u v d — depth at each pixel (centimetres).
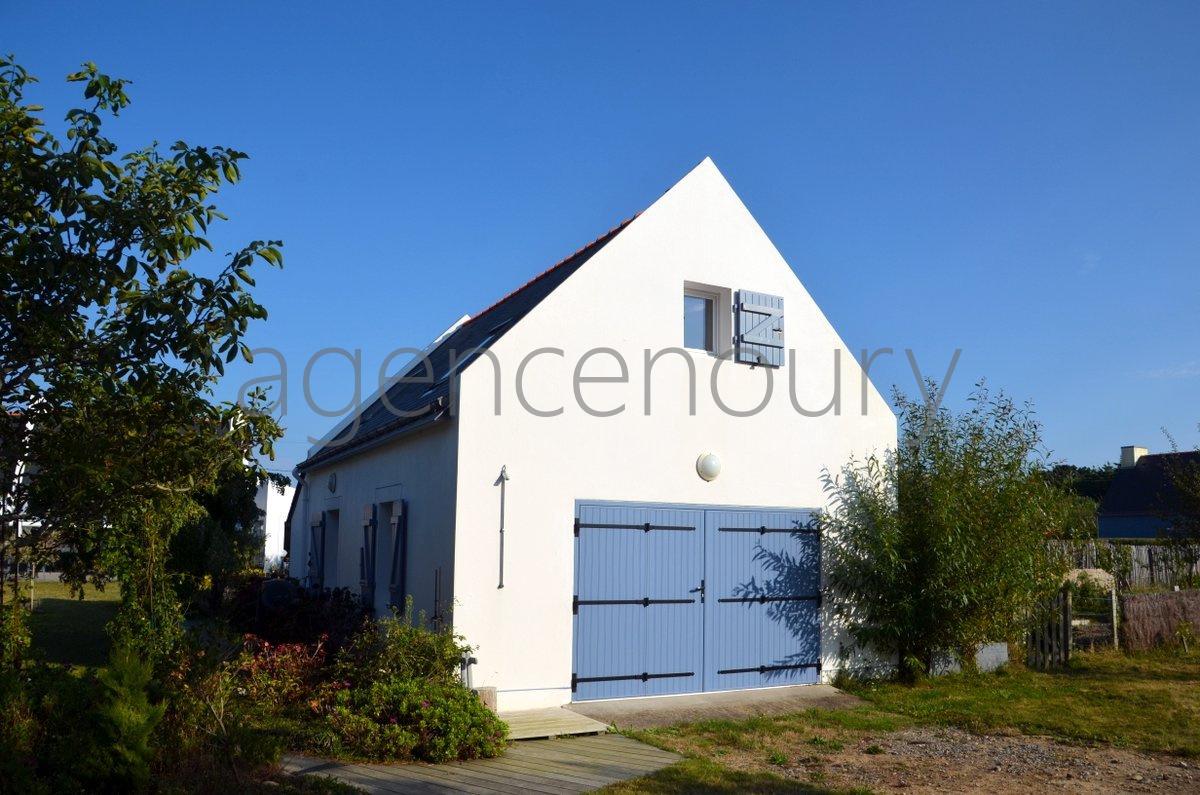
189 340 684
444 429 1068
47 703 655
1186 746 934
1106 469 5344
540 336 1084
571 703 1064
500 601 1027
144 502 787
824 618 1280
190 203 727
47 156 669
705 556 1186
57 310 691
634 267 1166
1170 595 1634
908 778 823
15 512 750
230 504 1872
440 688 900
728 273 1246
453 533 1012
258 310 710
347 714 858
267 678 996
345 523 1506
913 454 1352
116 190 722
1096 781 817
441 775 789
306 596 1370
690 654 1159
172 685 786
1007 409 1357
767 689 1210
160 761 665
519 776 792
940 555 1250
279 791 691
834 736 990
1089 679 1330
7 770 581
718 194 1252
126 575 975
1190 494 2181
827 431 1313
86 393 725
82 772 603
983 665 1351
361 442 1307
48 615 1914
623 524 1123
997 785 802
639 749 909
